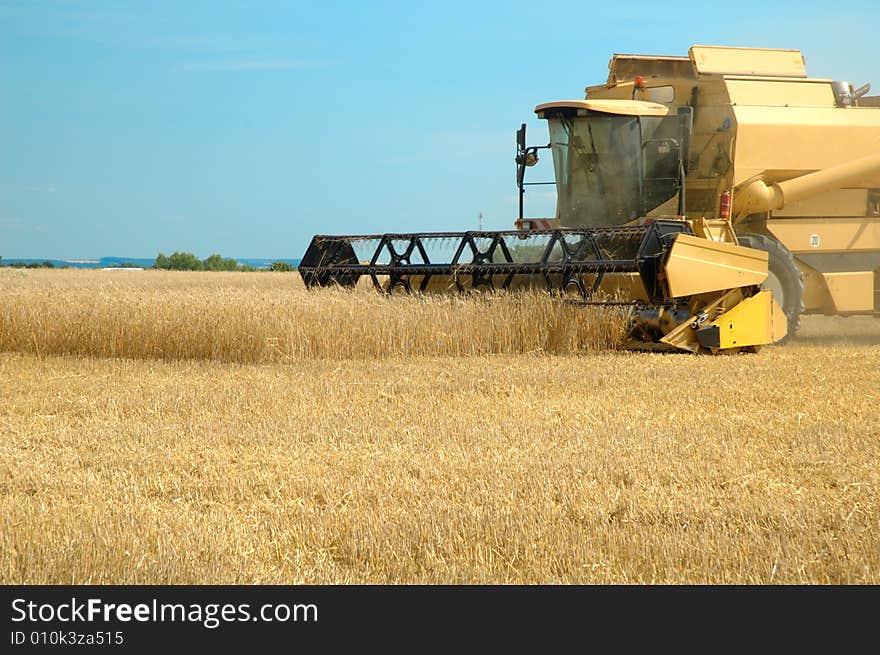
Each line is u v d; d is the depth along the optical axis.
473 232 26.45
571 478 11.25
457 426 14.51
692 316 23.97
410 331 24.53
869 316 30.27
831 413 15.48
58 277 85.25
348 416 15.43
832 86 28.55
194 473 11.88
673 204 26.53
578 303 24.62
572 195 27.52
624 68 29.02
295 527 9.39
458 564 8.47
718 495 10.48
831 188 27.19
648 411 15.80
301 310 24.28
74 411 16.34
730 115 26.53
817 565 8.35
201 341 24.56
